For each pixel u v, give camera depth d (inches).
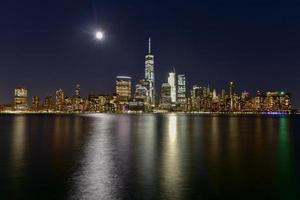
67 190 1207.6
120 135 3873.0
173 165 1734.7
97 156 2053.4
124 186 1266.0
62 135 3836.1
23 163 1777.8
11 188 1237.1
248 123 7805.1
